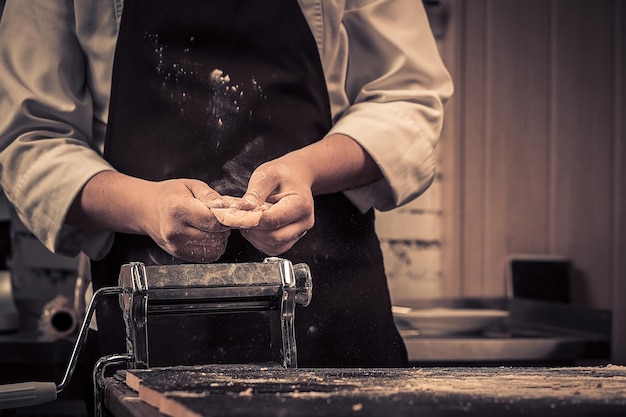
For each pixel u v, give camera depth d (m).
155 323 1.16
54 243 1.18
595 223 2.70
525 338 2.04
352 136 1.21
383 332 1.24
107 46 1.24
